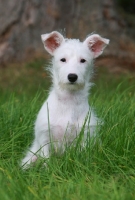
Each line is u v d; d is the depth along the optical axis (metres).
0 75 17.56
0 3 18.59
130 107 9.51
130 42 19.66
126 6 26.67
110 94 11.73
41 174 7.38
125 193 6.54
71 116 8.28
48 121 8.11
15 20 18.53
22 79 17.03
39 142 8.36
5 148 8.26
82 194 6.50
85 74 8.31
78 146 7.77
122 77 16.95
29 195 6.54
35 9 18.53
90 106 8.78
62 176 7.27
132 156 7.89
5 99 12.07
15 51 18.61
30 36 18.64
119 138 8.09
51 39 8.70
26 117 9.38
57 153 8.05
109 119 8.98
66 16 18.75
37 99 10.52
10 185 6.70
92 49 8.84
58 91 8.34
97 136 8.00
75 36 18.67
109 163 7.65
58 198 6.39
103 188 6.87
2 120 9.37
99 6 19.12
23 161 8.18
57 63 8.39
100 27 19.03
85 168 7.36
